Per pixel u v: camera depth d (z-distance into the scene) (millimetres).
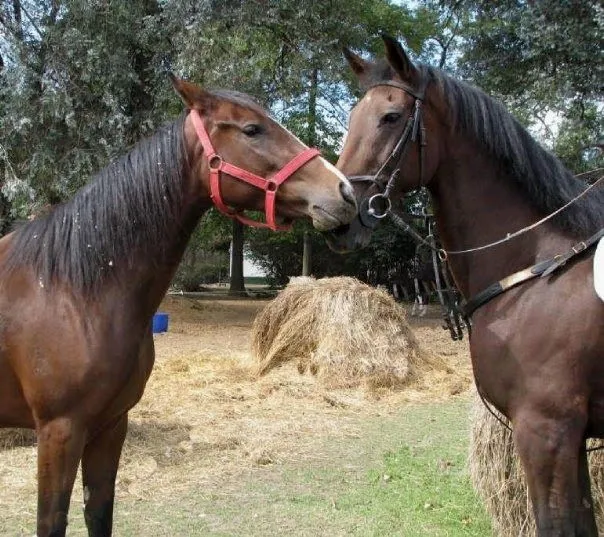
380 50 15070
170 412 5758
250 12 10719
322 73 12344
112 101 9461
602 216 2369
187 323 12328
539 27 8547
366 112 2453
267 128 2283
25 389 2268
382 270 19922
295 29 11219
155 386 6695
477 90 2475
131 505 3781
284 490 4051
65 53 9609
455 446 4980
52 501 2205
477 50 10859
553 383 2154
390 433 5387
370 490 4039
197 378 7086
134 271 2332
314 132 14977
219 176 2285
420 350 7641
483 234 2459
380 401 6461
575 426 2152
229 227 20672
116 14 9992
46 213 2512
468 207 2471
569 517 2129
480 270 2455
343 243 2410
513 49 10516
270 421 5637
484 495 3244
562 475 2145
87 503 2475
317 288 7641
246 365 7625
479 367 2377
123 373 2285
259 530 3457
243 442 4980
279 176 2242
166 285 2438
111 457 2488
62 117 9523
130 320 2318
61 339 2211
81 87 9930
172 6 10117
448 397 6676
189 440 4980
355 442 5129
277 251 24141
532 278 2299
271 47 12203
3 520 3514
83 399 2219
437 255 2824
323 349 7094
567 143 8461
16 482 4031
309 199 2217
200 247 24438
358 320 7285
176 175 2342
